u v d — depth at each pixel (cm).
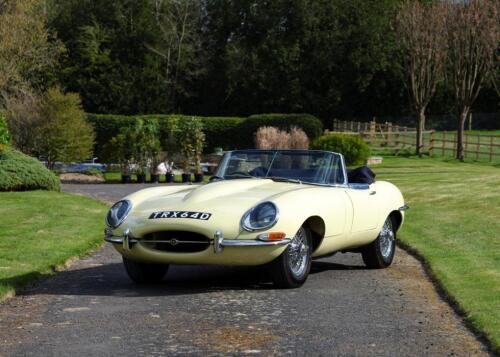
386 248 948
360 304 699
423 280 841
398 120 6144
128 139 2958
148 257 748
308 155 866
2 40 3500
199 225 726
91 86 5650
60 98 3325
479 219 1385
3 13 3603
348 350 537
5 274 824
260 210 730
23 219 1350
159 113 5862
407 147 4519
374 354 528
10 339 566
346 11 5838
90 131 3488
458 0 3912
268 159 876
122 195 2130
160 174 3022
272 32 5856
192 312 659
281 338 570
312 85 5975
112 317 639
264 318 637
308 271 788
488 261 936
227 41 6178
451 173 2791
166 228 736
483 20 3675
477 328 592
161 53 5934
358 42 5806
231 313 656
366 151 3397
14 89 3638
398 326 612
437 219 1409
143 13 5878
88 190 2353
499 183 2147
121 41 5831
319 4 5834
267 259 736
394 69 5875
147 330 593
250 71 5888
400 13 4250
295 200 754
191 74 6006
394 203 948
